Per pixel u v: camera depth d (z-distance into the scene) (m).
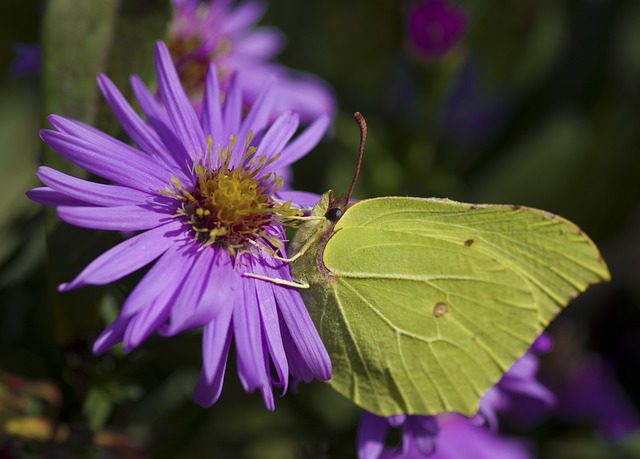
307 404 0.25
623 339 0.31
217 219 0.20
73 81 0.21
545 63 0.29
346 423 0.25
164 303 0.19
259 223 0.20
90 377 0.21
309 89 0.26
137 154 0.20
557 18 0.29
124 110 0.20
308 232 0.21
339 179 0.26
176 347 0.22
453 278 0.21
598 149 0.29
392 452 0.23
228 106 0.21
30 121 0.28
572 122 0.29
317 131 0.22
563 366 0.27
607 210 0.29
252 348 0.19
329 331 0.21
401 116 0.27
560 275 0.21
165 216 0.20
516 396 0.25
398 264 0.21
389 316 0.21
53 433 0.22
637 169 0.29
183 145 0.21
